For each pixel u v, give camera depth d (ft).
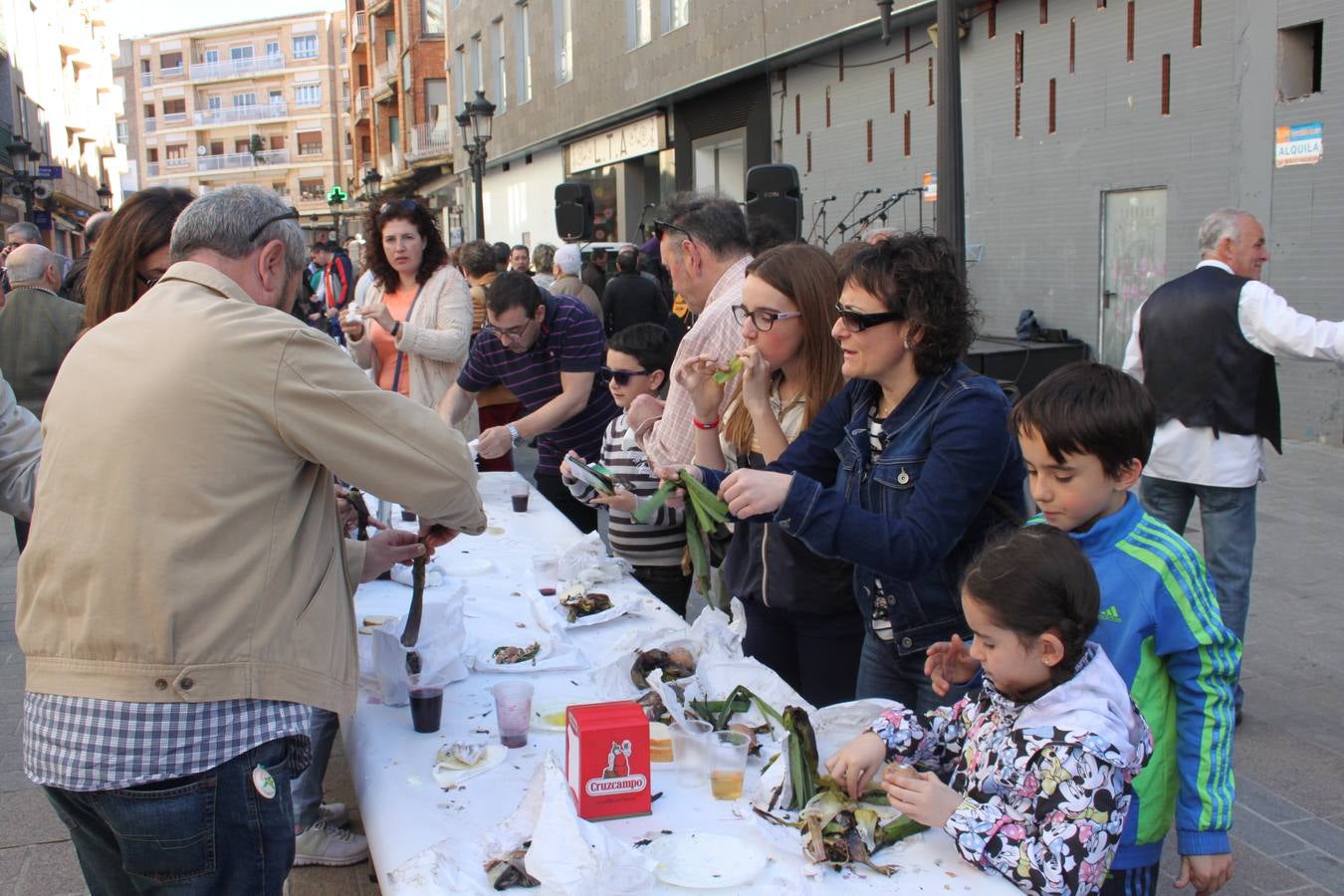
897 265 7.21
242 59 240.53
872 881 5.32
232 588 5.57
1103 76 31.78
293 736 5.84
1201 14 28.50
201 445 5.51
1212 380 12.56
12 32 103.04
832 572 8.79
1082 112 32.65
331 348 5.94
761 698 7.23
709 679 7.51
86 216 146.72
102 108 169.07
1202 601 6.15
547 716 7.31
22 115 106.42
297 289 6.72
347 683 6.11
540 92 73.15
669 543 11.89
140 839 5.61
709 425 9.67
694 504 8.02
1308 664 14.53
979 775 5.51
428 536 7.67
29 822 11.30
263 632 5.66
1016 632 5.24
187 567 5.47
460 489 6.23
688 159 56.59
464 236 98.43
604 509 22.79
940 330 7.22
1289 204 26.76
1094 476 6.08
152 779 5.48
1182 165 29.53
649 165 63.82
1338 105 25.38
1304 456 25.90
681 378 9.63
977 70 36.94
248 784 5.69
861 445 7.84
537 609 9.42
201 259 6.14
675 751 6.51
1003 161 36.19
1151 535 6.25
